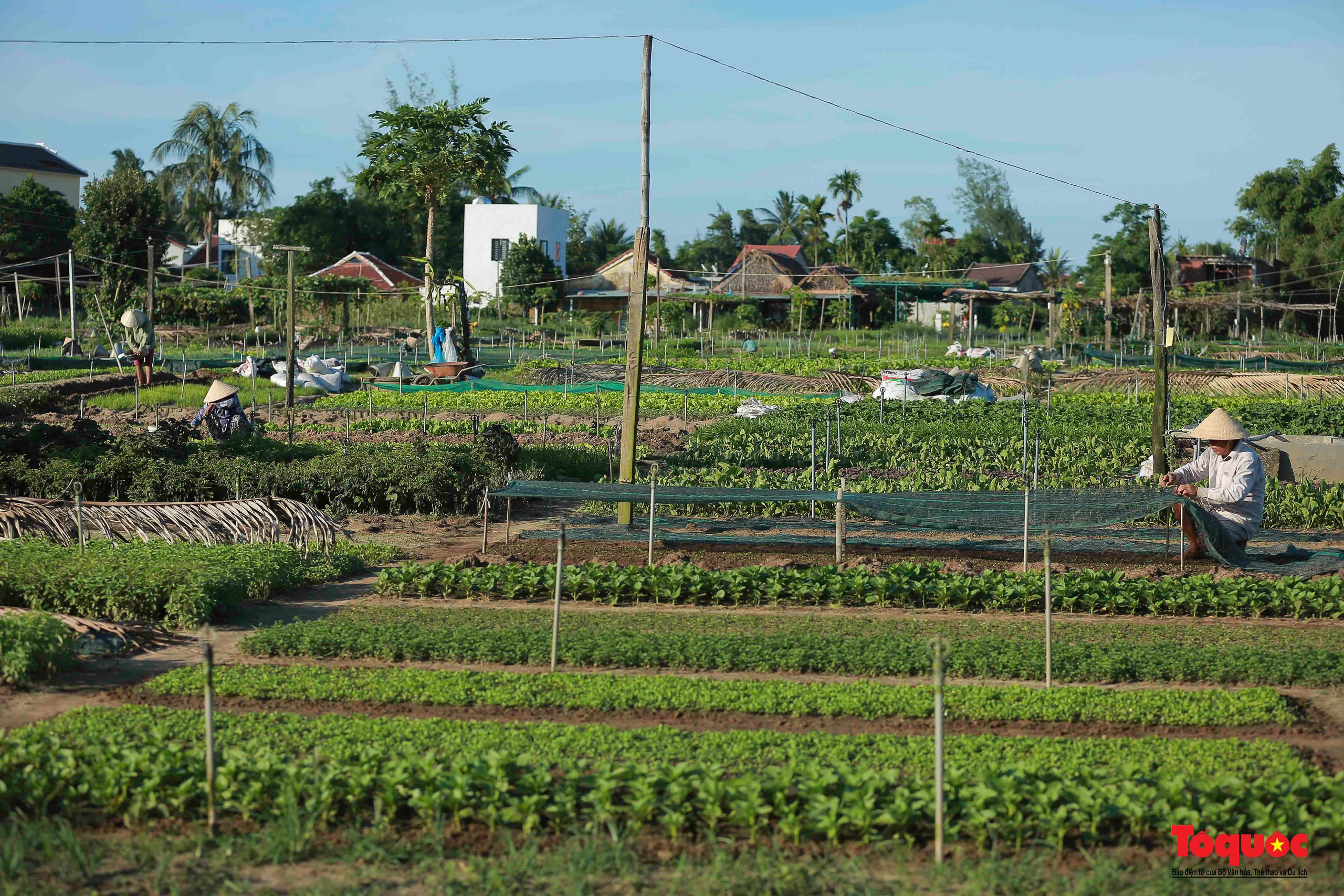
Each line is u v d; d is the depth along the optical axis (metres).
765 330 80.00
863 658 10.91
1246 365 53.91
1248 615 13.23
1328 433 30.22
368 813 7.61
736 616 12.95
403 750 8.20
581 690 9.95
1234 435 15.08
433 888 6.70
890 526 18.42
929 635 12.13
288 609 13.23
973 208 118.19
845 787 7.61
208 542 15.57
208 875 6.84
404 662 11.16
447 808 7.62
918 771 8.14
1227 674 10.66
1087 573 13.82
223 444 22.16
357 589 14.32
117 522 15.63
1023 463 22.92
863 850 7.21
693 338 71.00
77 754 8.02
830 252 109.69
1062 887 6.71
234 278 88.94
